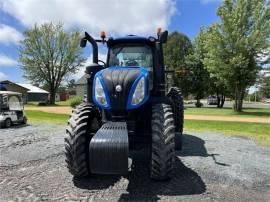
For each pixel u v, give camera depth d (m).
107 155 4.44
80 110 5.30
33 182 5.13
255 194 4.67
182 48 46.53
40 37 55.12
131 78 5.02
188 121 16.55
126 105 4.93
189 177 5.45
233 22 28.06
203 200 4.36
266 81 28.98
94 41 6.35
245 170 6.00
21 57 55.38
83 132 4.98
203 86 43.94
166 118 5.04
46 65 55.81
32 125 14.59
